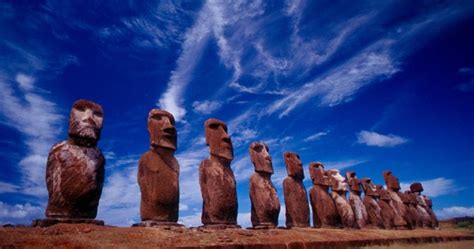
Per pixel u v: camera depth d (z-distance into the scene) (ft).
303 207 68.13
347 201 82.12
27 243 29.55
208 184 53.88
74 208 37.99
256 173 62.54
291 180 69.36
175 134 49.93
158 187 45.78
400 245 65.46
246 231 48.19
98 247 31.81
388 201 98.73
